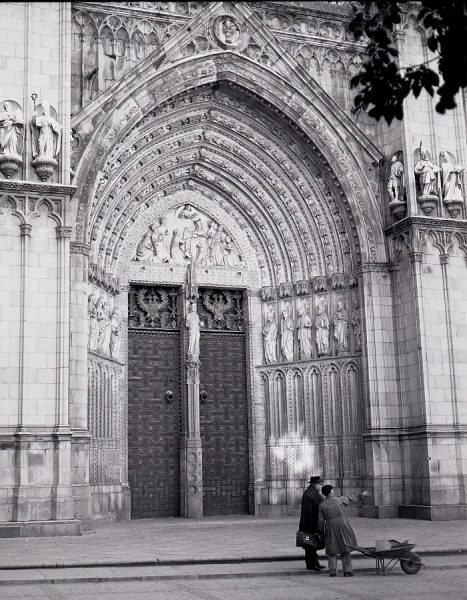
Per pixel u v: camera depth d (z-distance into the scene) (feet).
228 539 76.69
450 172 105.91
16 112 88.89
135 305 112.88
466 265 105.40
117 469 102.89
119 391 106.63
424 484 99.14
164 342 113.50
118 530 87.71
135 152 105.91
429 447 98.99
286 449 111.75
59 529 81.30
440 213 105.19
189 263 114.83
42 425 84.23
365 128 111.45
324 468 108.99
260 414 114.52
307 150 111.24
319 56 111.34
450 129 108.37
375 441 103.45
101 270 103.04
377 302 107.14
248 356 115.96
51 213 88.22
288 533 82.64
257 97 107.65
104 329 102.89
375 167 110.73
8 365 84.48
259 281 117.60
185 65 102.22
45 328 86.12
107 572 56.44
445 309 103.35
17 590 49.70
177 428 111.55
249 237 117.70
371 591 48.65
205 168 115.55
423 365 100.89
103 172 98.78
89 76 98.32
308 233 114.52
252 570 57.26
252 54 106.52
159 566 59.82
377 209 109.19
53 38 91.66
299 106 107.86
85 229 93.66
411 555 56.24
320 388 111.34
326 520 56.18
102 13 100.58
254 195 116.37
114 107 97.25
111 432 102.58
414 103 107.24
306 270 114.73
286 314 115.14
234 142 113.70
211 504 110.93
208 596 46.93
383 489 102.27
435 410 100.42
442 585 50.93
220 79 104.78
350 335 110.22
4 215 86.94
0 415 83.51
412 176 105.29
